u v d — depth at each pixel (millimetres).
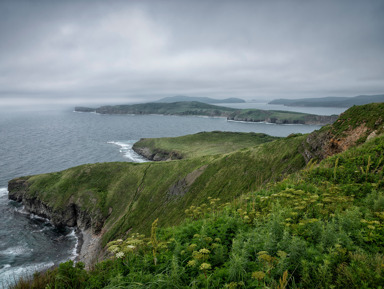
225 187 66375
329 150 41906
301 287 4742
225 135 186625
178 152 153500
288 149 63375
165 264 6441
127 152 186375
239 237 7207
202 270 5926
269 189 14250
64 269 6742
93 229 75250
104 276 6531
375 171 12688
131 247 6746
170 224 58844
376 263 4789
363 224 6812
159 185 84938
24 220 82562
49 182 93125
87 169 98438
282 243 5871
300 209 8773
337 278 4699
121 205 81750
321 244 5750
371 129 36125
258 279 4902
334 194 10211
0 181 114500
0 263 54719
